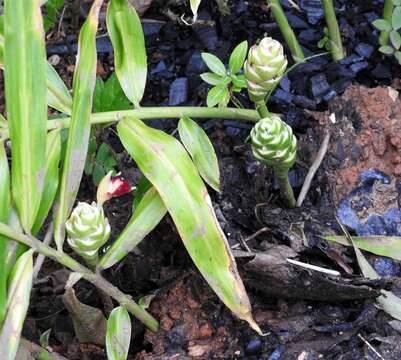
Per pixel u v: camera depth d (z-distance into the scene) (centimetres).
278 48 50
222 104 61
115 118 56
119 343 50
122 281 62
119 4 57
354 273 58
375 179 62
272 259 53
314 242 58
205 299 58
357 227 60
